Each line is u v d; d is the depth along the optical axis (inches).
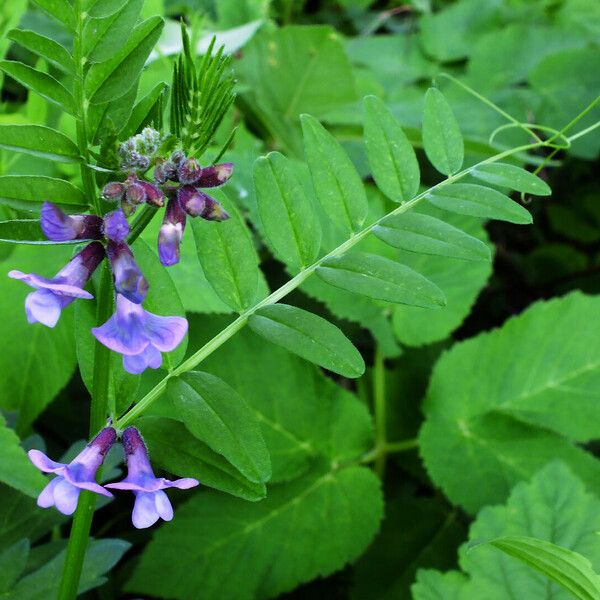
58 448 10.2
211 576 9.0
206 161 7.9
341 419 10.0
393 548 10.0
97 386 6.3
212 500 9.4
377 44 17.0
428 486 10.7
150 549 9.1
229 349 9.6
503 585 7.9
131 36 6.2
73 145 6.1
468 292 10.7
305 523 9.4
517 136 14.7
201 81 5.9
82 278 5.7
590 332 10.2
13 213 8.5
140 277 5.5
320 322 6.3
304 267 6.7
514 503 8.3
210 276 6.6
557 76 15.2
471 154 12.5
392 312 10.6
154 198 5.6
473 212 6.8
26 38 5.9
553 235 16.1
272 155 6.8
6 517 7.9
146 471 5.9
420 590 7.9
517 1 17.5
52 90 6.1
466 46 16.7
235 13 14.4
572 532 8.1
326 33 12.7
